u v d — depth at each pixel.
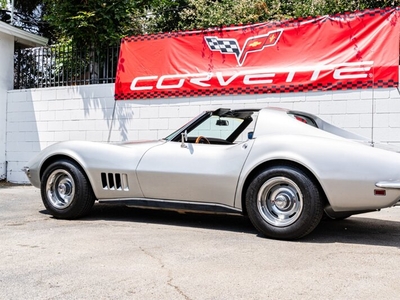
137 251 3.36
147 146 4.53
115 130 8.30
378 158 3.51
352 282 2.65
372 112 6.23
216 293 2.46
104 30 8.72
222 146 4.17
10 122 9.30
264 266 2.98
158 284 2.61
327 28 6.76
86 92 8.59
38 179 4.95
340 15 6.68
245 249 3.46
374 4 8.37
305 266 2.99
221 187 4.03
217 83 7.48
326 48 6.75
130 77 8.19
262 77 7.14
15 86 9.58
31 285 2.59
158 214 5.16
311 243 3.70
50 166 4.79
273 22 7.13
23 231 4.11
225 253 3.32
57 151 4.77
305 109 6.83
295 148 3.73
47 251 3.36
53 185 4.82
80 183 4.65
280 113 4.16
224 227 4.41
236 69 7.36
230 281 2.66
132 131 8.16
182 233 4.08
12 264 3.01
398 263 3.08
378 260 3.16
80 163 4.63
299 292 2.48
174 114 7.81
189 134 4.60
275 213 3.82
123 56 8.28
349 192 3.54
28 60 9.49
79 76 8.96
